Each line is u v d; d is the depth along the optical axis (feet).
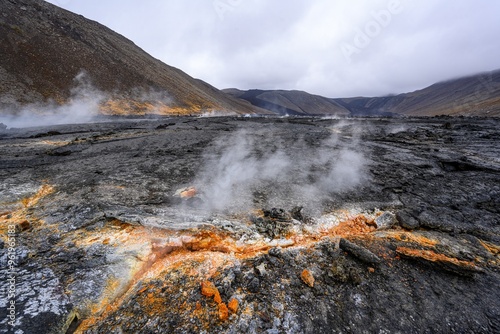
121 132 71.00
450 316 11.41
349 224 19.56
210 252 15.66
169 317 11.21
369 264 14.64
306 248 16.28
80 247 15.10
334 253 15.44
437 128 75.92
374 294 12.60
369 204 22.27
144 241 15.78
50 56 151.64
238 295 12.34
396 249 15.76
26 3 175.63
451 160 34.40
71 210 19.11
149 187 24.86
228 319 11.14
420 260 14.61
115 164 33.42
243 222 18.83
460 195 24.02
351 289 12.91
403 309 11.78
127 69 202.59
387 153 41.98
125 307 11.80
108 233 16.61
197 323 10.93
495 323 11.09
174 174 29.37
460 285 13.20
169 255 15.58
